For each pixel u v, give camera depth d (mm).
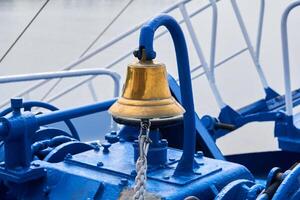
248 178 2885
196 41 5473
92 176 2701
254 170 5668
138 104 2209
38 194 2828
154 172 2719
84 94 8062
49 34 13305
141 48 2273
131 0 7832
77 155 2990
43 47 12391
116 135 3314
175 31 2494
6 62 11648
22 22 14844
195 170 2777
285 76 5137
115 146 3148
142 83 2234
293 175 2236
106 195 2572
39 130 3482
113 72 5422
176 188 2562
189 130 2641
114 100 3365
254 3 7910
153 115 2189
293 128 5113
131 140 3336
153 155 2762
